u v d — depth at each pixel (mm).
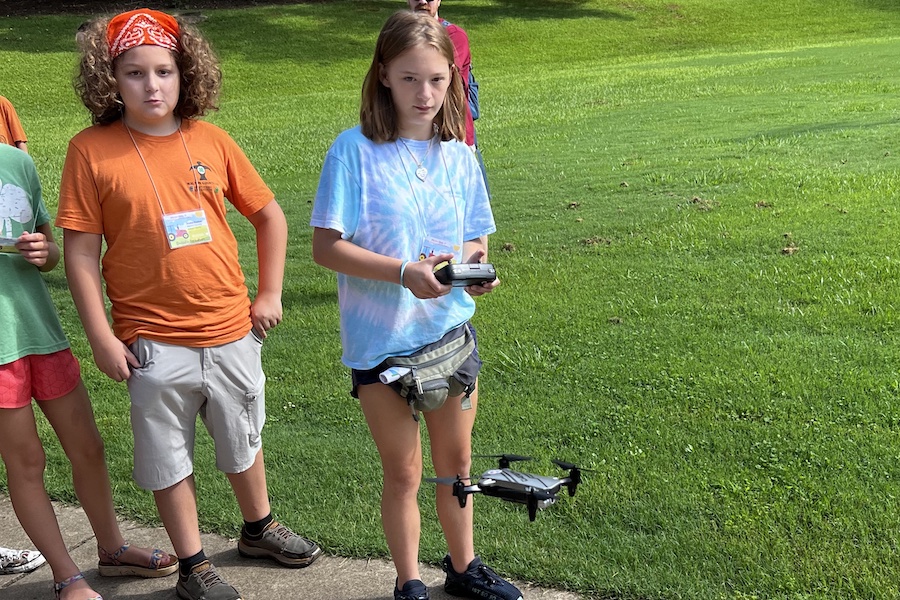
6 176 2959
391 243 2740
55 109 18812
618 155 10367
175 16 2949
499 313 5621
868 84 14727
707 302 5520
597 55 26859
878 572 2922
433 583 3127
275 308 3168
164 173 2922
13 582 3344
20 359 2938
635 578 3014
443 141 2838
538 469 3752
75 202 2859
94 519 3252
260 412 3180
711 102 14258
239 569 3305
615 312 5473
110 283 2971
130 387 2961
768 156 9602
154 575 3307
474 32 28969
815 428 3867
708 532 3227
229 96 20906
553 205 8258
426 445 4094
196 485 3881
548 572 3092
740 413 4090
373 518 3533
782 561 3023
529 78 20391
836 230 6703
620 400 4328
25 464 3004
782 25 30766
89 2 30766
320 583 3186
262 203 3168
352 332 2805
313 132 14367
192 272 2938
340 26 28391
